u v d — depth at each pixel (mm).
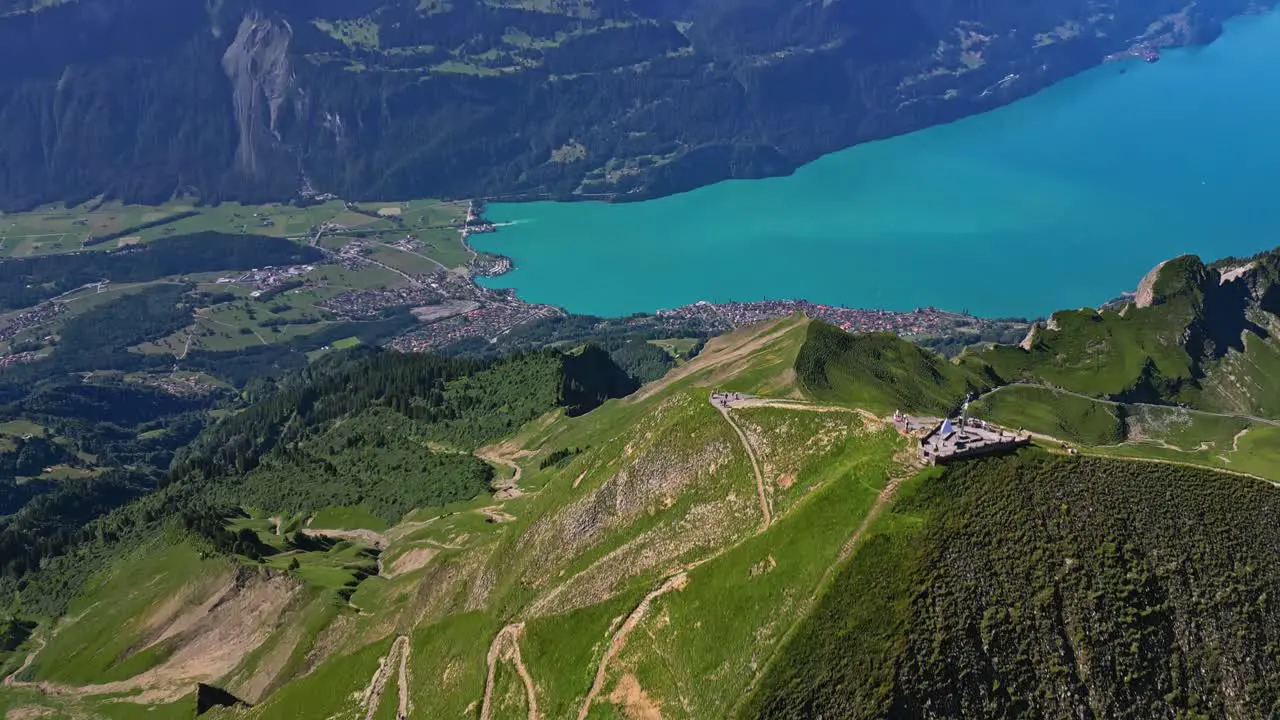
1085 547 127438
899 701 117375
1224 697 118812
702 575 146625
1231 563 126312
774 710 121125
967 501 134750
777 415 173125
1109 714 117438
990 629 121500
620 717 138125
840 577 129250
